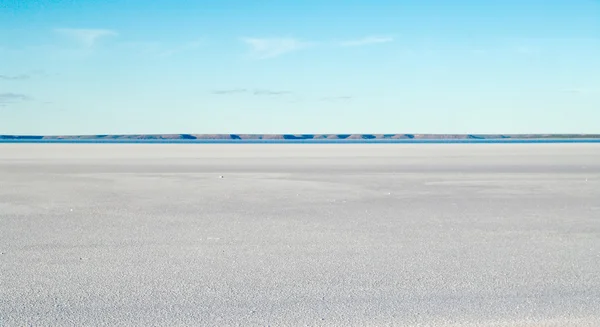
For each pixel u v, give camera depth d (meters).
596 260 8.84
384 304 6.63
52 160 38.78
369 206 15.06
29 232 11.17
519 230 11.50
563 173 26.14
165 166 31.92
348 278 7.76
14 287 7.29
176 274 7.95
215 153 52.09
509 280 7.66
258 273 8.01
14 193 18.08
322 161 37.06
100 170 28.75
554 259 8.90
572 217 13.24
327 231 11.33
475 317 6.18
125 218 13.00
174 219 12.85
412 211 14.16
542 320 6.08
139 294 7.01
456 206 15.09
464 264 8.55
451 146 77.56
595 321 6.05
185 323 6.00
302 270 8.19
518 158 40.28
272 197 17.00
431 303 6.66
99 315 6.24
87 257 8.97
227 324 5.97
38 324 5.96
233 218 13.00
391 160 38.06
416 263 8.61
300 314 6.28
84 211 14.12
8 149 64.25
